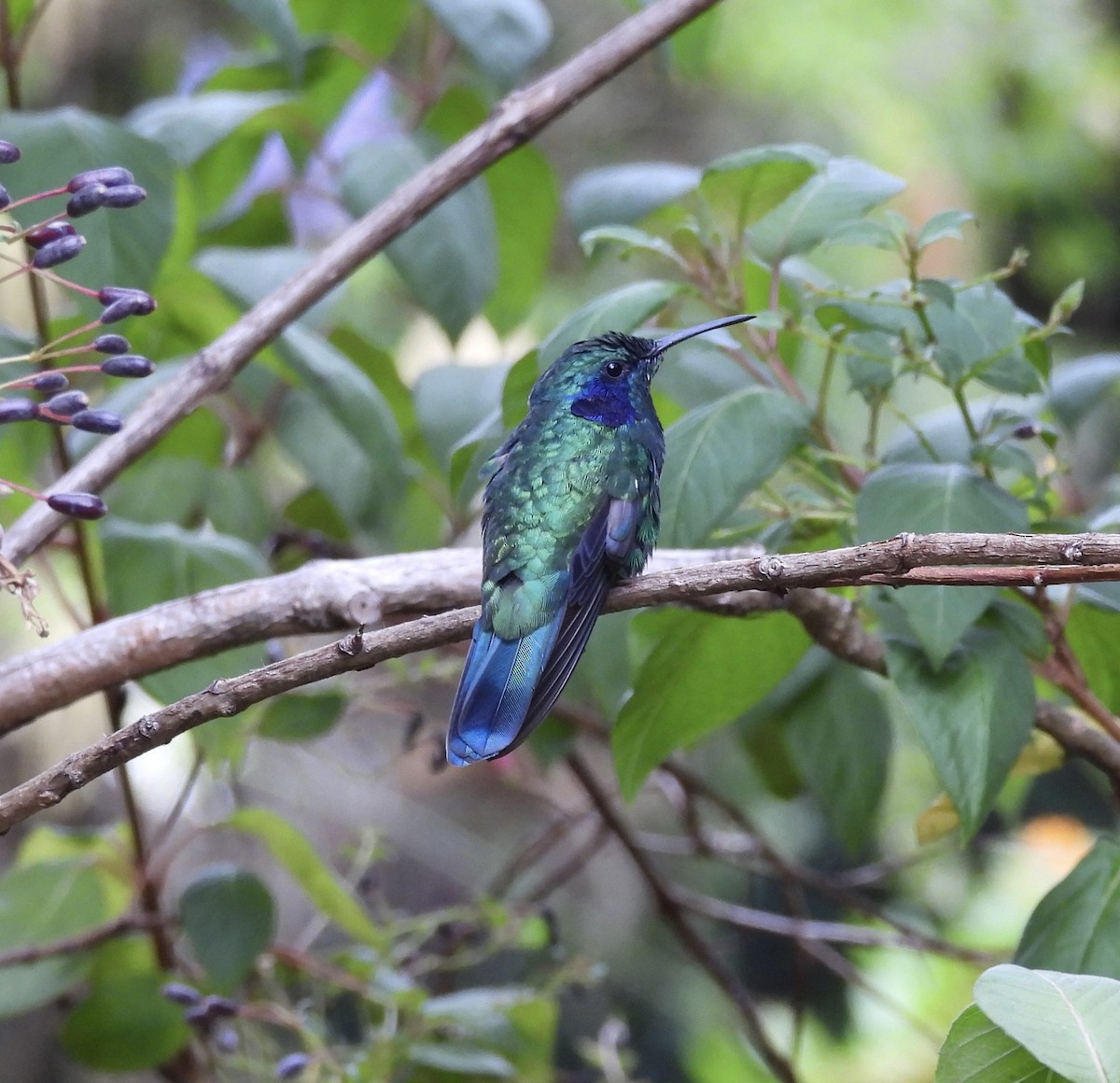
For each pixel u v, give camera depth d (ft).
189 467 25.54
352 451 25.53
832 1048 34.65
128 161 19.85
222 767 24.14
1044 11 55.83
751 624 19.29
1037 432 18.29
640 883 44.27
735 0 53.06
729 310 19.12
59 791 13.33
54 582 22.57
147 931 24.68
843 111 54.44
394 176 24.38
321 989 24.22
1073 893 16.74
